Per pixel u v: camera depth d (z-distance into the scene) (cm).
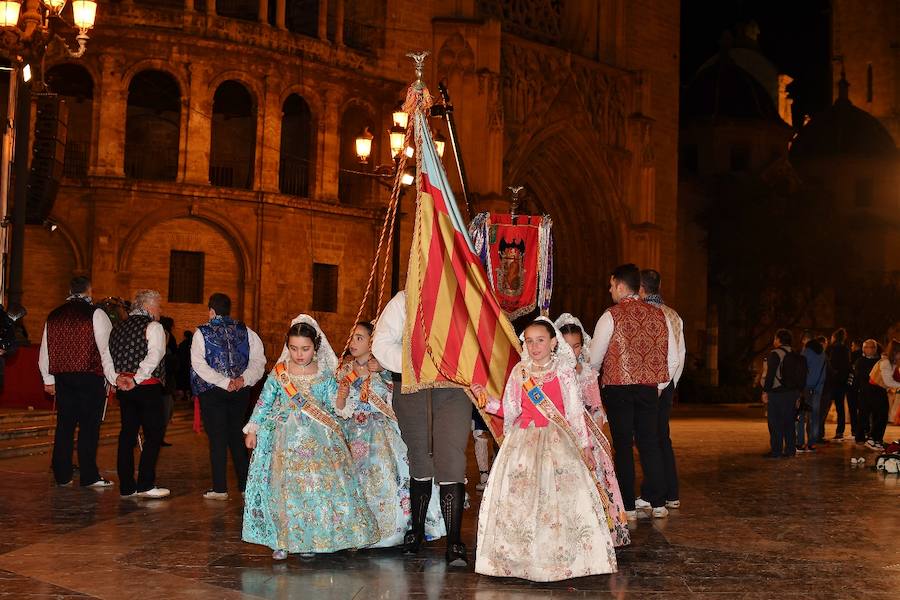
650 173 4431
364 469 834
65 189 3022
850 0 7206
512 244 1378
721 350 5603
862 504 1116
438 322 796
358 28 3600
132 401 1074
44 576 694
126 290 3064
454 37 3725
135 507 1011
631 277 987
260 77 3244
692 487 1259
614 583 701
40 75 2050
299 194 3516
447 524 762
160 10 3094
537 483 719
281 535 753
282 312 3253
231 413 1097
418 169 827
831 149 6400
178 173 3141
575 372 753
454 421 783
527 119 3975
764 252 5366
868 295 5631
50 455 1524
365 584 688
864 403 2027
